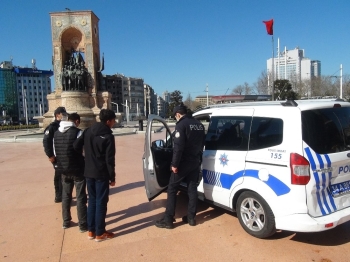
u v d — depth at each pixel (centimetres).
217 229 428
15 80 12294
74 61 3095
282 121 364
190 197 445
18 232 445
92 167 396
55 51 3434
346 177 376
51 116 3319
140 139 1970
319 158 348
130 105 12181
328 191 359
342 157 366
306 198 341
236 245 377
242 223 408
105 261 352
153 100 15275
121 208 539
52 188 704
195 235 412
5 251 385
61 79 3178
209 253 361
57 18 3428
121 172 865
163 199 584
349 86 4366
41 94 13050
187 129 422
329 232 407
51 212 534
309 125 354
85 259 358
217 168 438
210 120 475
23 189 701
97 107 3334
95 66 3566
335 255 346
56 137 434
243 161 397
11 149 1575
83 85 3052
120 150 1385
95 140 392
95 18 3616
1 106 11562
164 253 365
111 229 446
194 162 434
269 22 2370
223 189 429
